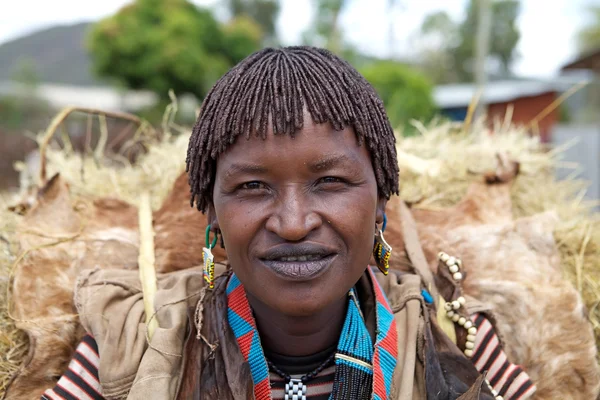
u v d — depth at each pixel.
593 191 5.55
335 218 0.91
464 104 11.60
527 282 1.35
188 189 1.45
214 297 1.12
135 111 11.34
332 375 1.07
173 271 1.38
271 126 0.88
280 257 0.92
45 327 1.22
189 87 10.95
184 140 1.81
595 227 1.61
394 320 1.12
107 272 1.25
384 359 1.05
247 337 1.05
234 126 0.90
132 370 1.08
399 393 1.05
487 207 1.51
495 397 1.09
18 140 8.57
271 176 0.90
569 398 1.27
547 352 1.29
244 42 11.75
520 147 1.85
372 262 1.32
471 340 1.17
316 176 0.91
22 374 1.19
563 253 1.52
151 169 1.74
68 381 1.10
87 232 1.39
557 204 1.77
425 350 1.10
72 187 1.67
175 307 1.14
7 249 1.46
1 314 1.30
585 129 5.71
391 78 8.58
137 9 10.89
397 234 1.40
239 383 1.01
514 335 1.30
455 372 1.10
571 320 1.30
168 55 10.54
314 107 0.89
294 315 0.94
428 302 1.19
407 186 1.68
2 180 7.69
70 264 1.33
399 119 6.54
